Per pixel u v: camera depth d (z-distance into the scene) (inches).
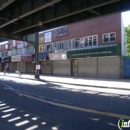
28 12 555.8
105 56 970.1
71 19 650.2
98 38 1061.8
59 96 458.6
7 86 681.6
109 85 689.0
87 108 325.4
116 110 311.9
